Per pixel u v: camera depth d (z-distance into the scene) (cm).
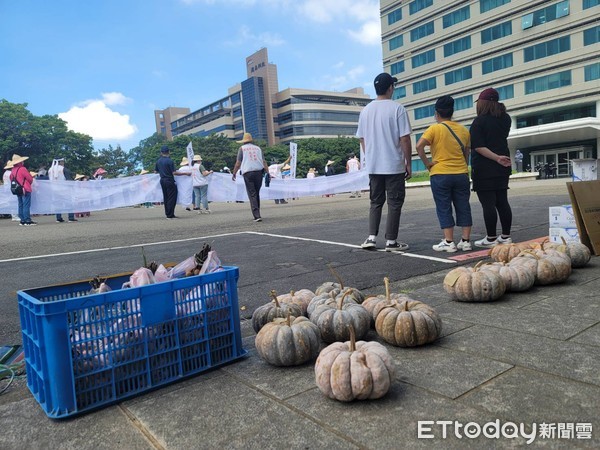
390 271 507
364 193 2698
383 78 602
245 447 185
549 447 172
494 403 206
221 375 262
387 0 6994
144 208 2438
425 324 278
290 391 235
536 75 5275
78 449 194
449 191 590
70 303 221
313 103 12700
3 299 448
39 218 1833
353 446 181
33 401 241
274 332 267
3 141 5891
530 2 5222
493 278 365
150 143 12706
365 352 223
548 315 322
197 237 856
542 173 4284
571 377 225
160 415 218
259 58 14000
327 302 316
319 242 730
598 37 4709
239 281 489
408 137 597
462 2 5956
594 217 527
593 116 4925
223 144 9438
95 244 817
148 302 244
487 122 572
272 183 2020
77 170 6900
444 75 6328
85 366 225
